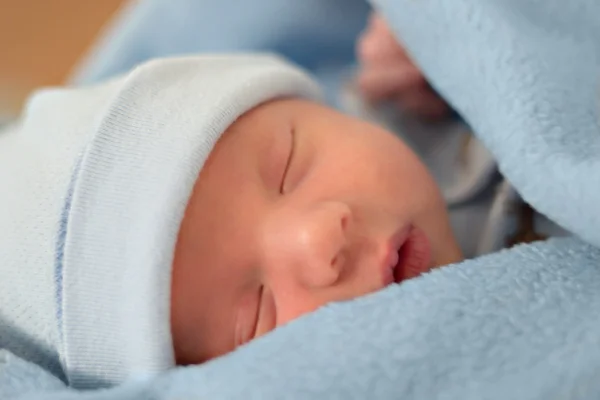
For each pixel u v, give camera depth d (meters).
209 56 0.78
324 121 0.71
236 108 0.68
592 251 0.58
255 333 0.63
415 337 0.52
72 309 0.62
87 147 0.65
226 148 0.67
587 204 0.54
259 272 0.63
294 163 0.69
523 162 0.59
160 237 0.60
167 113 0.66
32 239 0.65
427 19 0.68
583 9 0.65
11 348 0.67
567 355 0.51
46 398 0.54
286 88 0.75
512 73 0.62
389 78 0.96
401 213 0.66
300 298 0.61
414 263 0.65
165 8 1.20
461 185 0.81
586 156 0.56
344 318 0.54
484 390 0.50
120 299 0.61
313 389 0.50
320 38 1.16
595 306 0.53
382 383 0.50
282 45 1.16
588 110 0.60
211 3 1.18
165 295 0.61
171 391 0.52
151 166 0.63
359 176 0.67
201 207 0.64
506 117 0.61
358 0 1.15
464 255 0.76
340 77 1.12
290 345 0.53
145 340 0.60
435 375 0.50
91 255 0.62
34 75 1.57
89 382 0.63
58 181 0.66
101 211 0.62
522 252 0.58
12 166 0.72
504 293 0.54
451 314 0.53
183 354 0.67
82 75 1.25
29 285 0.65
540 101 0.60
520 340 0.52
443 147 0.90
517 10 0.65
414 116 0.97
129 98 0.68
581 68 0.62
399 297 0.55
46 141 0.71
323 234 0.60
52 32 1.62
